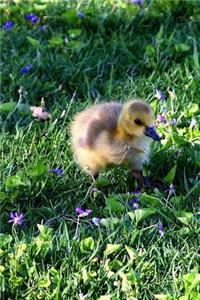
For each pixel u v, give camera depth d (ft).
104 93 28.96
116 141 23.91
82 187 24.53
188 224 22.48
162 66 29.89
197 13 32.89
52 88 29.19
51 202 23.98
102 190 24.38
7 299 20.85
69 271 21.35
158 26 32.37
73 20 32.32
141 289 20.79
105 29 32.17
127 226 22.61
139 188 24.34
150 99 27.94
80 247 21.81
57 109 27.71
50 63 30.04
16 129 26.50
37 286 20.75
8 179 23.95
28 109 27.63
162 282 21.01
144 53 30.78
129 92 28.60
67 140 26.05
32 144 25.86
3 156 25.61
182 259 21.62
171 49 30.32
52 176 24.64
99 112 24.67
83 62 30.01
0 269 21.07
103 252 21.93
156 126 25.89
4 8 33.30
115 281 20.93
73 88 29.30
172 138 25.12
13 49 30.81
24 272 21.22
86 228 22.91
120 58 30.40
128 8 32.78
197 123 26.43
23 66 29.91
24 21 32.68
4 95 28.84
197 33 31.71
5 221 23.38
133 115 23.40
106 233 22.57
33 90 28.99
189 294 20.21
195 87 28.27
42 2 33.78
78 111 27.53
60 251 21.90
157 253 21.80
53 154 25.50
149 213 22.63
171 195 24.04
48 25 32.30
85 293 20.88
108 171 24.76
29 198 23.99
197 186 23.95
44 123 27.20
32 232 22.90
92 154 24.29
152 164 24.89
